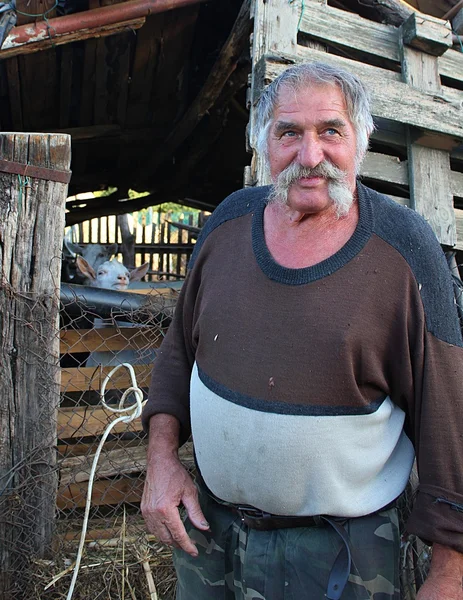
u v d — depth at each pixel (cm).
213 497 136
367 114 125
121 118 500
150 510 130
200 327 128
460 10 316
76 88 450
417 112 271
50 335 204
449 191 283
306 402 112
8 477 199
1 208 196
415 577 155
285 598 119
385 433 119
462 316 167
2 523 198
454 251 287
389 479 124
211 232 139
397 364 114
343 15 275
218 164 637
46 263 202
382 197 124
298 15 265
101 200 691
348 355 110
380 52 282
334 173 115
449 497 107
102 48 390
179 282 357
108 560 211
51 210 202
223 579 133
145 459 235
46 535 205
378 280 113
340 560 116
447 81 312
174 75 443
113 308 222
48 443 204
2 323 197
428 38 276
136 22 330
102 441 187
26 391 201
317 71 119
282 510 120
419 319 112
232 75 413
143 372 242
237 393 118
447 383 111
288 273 116
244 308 120
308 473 114
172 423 141
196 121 447
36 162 200
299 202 117
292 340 113
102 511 236
